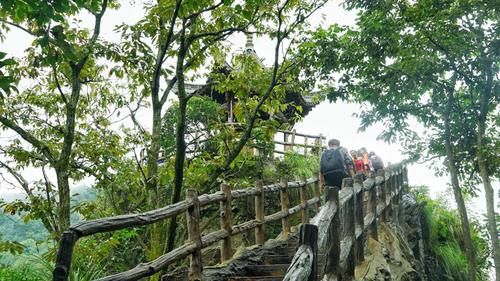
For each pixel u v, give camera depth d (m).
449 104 12.05
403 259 8.53
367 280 6.14
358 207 6.68
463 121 12.56
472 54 11.23
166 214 4.68
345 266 5.62
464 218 11.81
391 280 6.80
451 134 12.76
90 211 9.58
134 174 9.45
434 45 11.25
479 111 12.41
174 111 14.09
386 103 12.30
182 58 8.26
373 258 6.92
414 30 11.07
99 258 7.56
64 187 8.03
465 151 12.52
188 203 5.43
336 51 11.02
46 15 3.94
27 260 7.02
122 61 8.33
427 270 13.16
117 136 10.05
